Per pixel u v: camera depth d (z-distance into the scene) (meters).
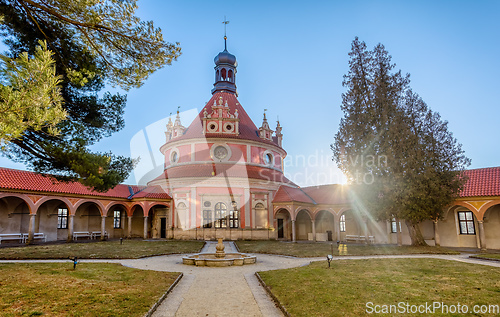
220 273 14.83
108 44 10.28
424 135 27.56
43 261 17.86
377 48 30.58
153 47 10.45
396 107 28.28
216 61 46.38
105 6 9.15
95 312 8.08
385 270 14.53
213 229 33.97
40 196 28.81
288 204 35.81
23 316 7.64
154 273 13.85
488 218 28.33
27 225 30.73
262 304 9.45
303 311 8.30
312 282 11.80
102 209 33.81
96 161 10.93
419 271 14.24
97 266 15.52
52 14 9.09
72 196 31.27
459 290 10.45
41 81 5.75
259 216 35.94
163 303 9.51
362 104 30.25
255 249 25.91
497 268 15.18
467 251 25.42
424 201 25.86
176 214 34.88
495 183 27.56
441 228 30.62
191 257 18.53
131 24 9.74
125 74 11.14
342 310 8.32
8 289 9.99
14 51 10.16
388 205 26.64
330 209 37.16
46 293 9.70
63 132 10.52
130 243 29.45
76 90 11.70
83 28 9.66
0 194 26.19
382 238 33.72
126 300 9.27
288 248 26.69
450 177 26.41
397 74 29.47
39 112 5.91
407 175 26.22
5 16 8.80
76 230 34.91
